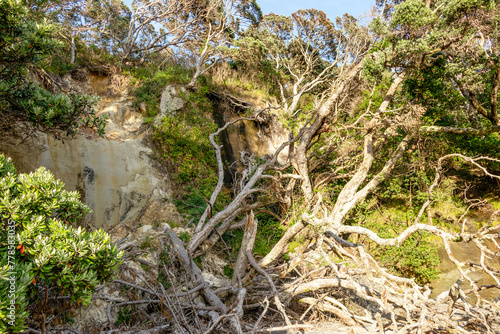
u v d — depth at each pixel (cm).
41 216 373
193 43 2102
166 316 597
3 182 378
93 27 1998
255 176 1134
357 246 765
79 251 366
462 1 1079
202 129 1557
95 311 615
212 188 1401
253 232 835
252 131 1847
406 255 1314
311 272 816
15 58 544
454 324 556
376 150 1491
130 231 1020
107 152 1205
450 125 1667
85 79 1502
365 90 1627
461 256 1366
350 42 1939
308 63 2578
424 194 1413
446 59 1426
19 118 640
